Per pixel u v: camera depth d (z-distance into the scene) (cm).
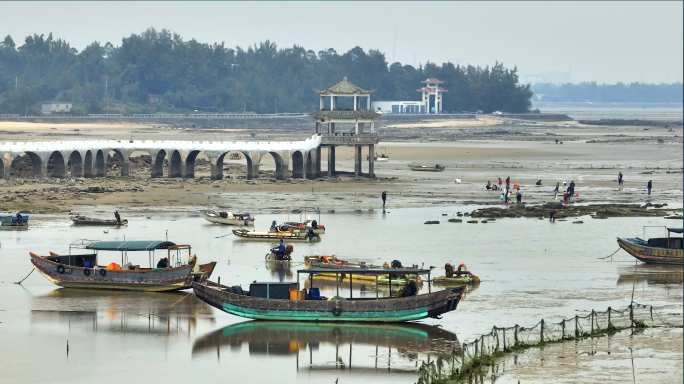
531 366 17738
